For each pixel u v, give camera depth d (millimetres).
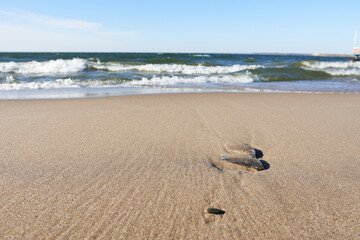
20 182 2070
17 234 1476
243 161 2498
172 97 6512
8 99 6059
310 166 2527
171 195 1913
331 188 2080
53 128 3645
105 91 7816
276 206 1803
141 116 4449
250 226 1586
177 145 3031
